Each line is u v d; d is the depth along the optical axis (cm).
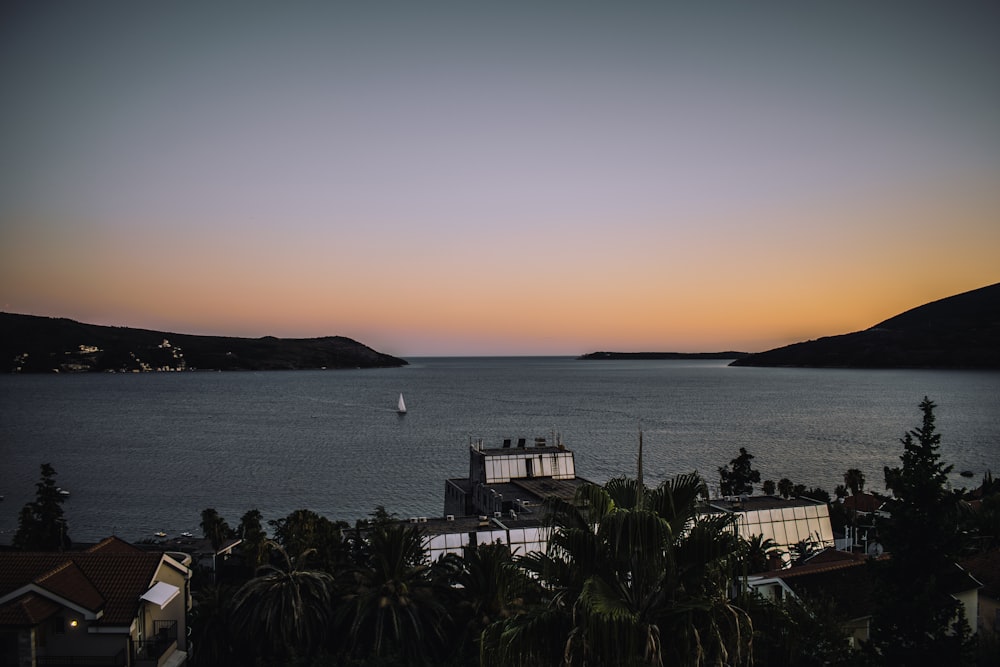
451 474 16838
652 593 1823
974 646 3102
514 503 8088
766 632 2711
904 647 3014
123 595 4009
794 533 7550
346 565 5431
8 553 4253
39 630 3791
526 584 2059
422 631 4088
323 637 4344
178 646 4350
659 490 1903
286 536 6450
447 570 4978
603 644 1644
